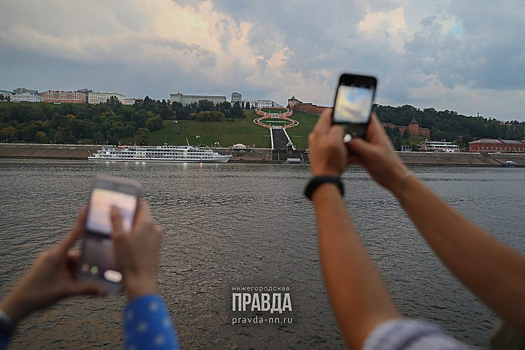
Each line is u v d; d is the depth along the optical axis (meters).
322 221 1.55
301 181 66.19
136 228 1.48
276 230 26.31
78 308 13.55
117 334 12.23
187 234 24.80
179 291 15.53
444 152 154.25
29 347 11.48
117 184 1.56
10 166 89.44
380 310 1.29
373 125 1.86
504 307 1.54
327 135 1.77
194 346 11.84
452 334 12.83
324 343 12.13
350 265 1.39
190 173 81.81
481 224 32.03
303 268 18.41
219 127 178.12
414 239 24.72
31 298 1.53
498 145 165.25
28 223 27.38
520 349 1.75
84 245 1.55
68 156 129.00
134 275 1.44
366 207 37.75
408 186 1.77
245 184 59.00
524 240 27.03
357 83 1.86
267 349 11.73
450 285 16.64
